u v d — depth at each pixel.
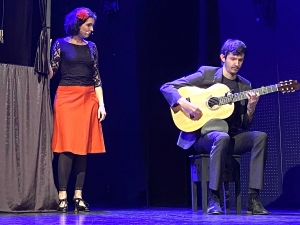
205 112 3.69
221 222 2.78
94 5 5.46
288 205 4.46
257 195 3.55
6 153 3.89
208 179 3.66
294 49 4.45
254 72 4.70
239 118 3.76
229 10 4.84
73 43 4.10
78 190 4.10
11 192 3.88
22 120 3.98
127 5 5.39
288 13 4.50
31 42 4.55
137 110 5.38
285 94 4.49
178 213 3.71
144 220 3.01
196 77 3.82
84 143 4.01
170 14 5.14
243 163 4.68
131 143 5.43
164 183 5.17
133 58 5.37
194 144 3.80
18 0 4.18
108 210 4.29
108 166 5.57
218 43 4.88
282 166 4.50
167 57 5.16
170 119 5.16
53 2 5.37
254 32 4.70
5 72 3.94
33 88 4.04
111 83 5.54
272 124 4.57
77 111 4.02
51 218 3.24
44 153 4.05
